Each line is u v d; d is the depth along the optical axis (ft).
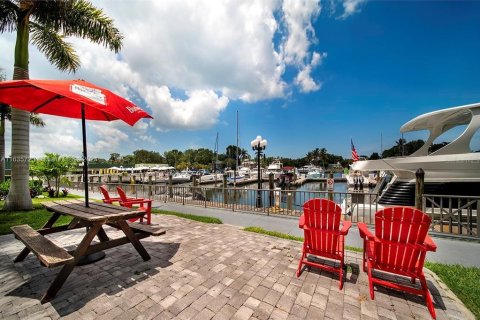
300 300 9.43
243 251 14.76
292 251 14.82
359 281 11.03
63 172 50.47
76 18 28.09
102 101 11.05
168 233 18.92
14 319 8.08
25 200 27.48
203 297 9.55
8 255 13.87
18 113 27.12
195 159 334.85
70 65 34.99
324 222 11.24
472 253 14.87
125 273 11.58
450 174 26.71
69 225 14.32
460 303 9.34
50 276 11.25
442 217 18.65
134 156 350.23
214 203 34.86
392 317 8.46
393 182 32.63
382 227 9.87
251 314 8.52
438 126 31.32
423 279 9.21
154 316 8.32
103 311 8.56
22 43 27.48
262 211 28.96
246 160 332.19
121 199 21.54
